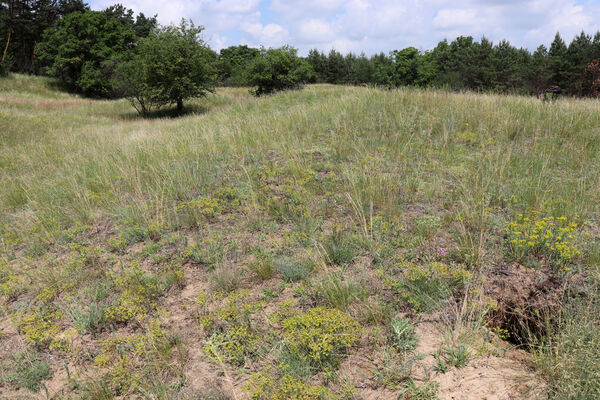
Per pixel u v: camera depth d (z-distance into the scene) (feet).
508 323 10.39
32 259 14.85
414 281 11.04
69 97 107.86
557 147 20.86
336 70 197.77
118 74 79.25
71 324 11.16
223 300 11.59
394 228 14.06
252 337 9.71
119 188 21.01
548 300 10.08
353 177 18.11
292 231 14.79
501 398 7.80
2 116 52.06
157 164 23.61
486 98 32.04
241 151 24.44
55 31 132.98
